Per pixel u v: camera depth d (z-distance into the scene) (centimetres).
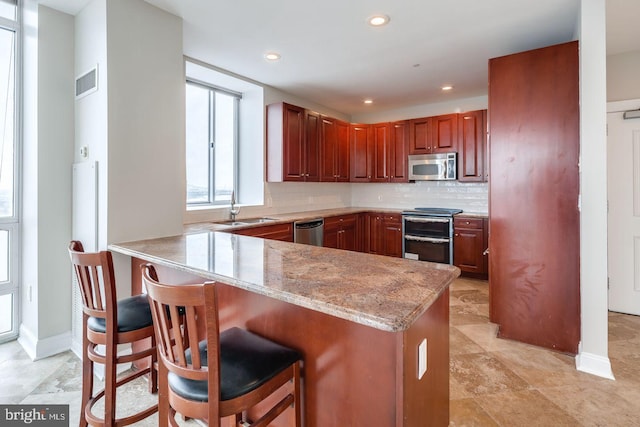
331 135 492
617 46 311
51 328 254
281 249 202
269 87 425
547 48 252
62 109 254
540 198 258
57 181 254
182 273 200
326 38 291
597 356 224
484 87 429
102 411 189
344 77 391
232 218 382
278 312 147
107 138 221
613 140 328
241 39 291
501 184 274
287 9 245
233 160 432
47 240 251
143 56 237
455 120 464
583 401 195
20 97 263
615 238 330
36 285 249
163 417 130
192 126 383
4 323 271
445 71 371
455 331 290
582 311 229
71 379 221
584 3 222
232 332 149
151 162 243
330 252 193
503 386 210
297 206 486
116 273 227
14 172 266
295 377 134
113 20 221
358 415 125
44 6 244
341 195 580
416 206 541
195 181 388
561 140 249
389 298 113
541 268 260
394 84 417
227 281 139
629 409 187
